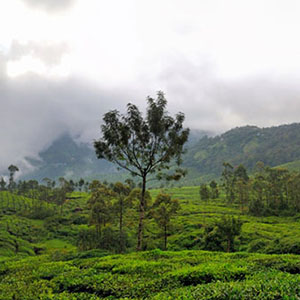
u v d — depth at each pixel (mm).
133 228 73812
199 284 12055
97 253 25609
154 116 29406
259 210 97000
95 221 63125
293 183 105000
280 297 8688
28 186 166375
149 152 30359
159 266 16516
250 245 44844
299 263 14969
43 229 89875
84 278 14711
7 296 12914
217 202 130000
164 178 31781
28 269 19250
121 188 61125
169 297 9898
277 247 35969
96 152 31094
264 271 13742
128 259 20078
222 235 47312
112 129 29625
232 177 148000
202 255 21391
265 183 118688
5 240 67875
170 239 63344
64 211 119625
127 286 12977
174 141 30188
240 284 10492
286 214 96375
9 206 122562
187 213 97875
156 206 62281
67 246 72188
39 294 12836
